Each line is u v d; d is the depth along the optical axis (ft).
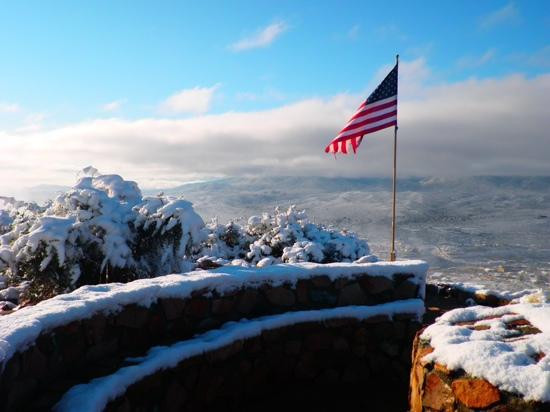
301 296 18.56
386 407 16.93
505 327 11.72
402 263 20.39
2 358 9.55
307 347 17.83
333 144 28.37
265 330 16.75
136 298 14.02
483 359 9.90
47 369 11.42
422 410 10.80
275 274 18.03
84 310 12.47
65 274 19.13
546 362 9.66
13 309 18.24
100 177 24.40
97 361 12.86
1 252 19.10
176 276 16.43
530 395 9.14
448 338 11.03
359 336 18.60
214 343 14.84
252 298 17.60
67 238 19.08
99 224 20.06
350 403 17.07
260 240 34.35
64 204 20.70
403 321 19.24
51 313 11.64
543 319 11.71
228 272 17.58
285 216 36.01
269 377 16.99
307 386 17.75
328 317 18.12
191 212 21.57
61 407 10.41
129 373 12.11
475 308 13.20
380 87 27.91
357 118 27.91
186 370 13.99
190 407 14.12
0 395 9.75
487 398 9.52
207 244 33.94
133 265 20.76
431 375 10.66
